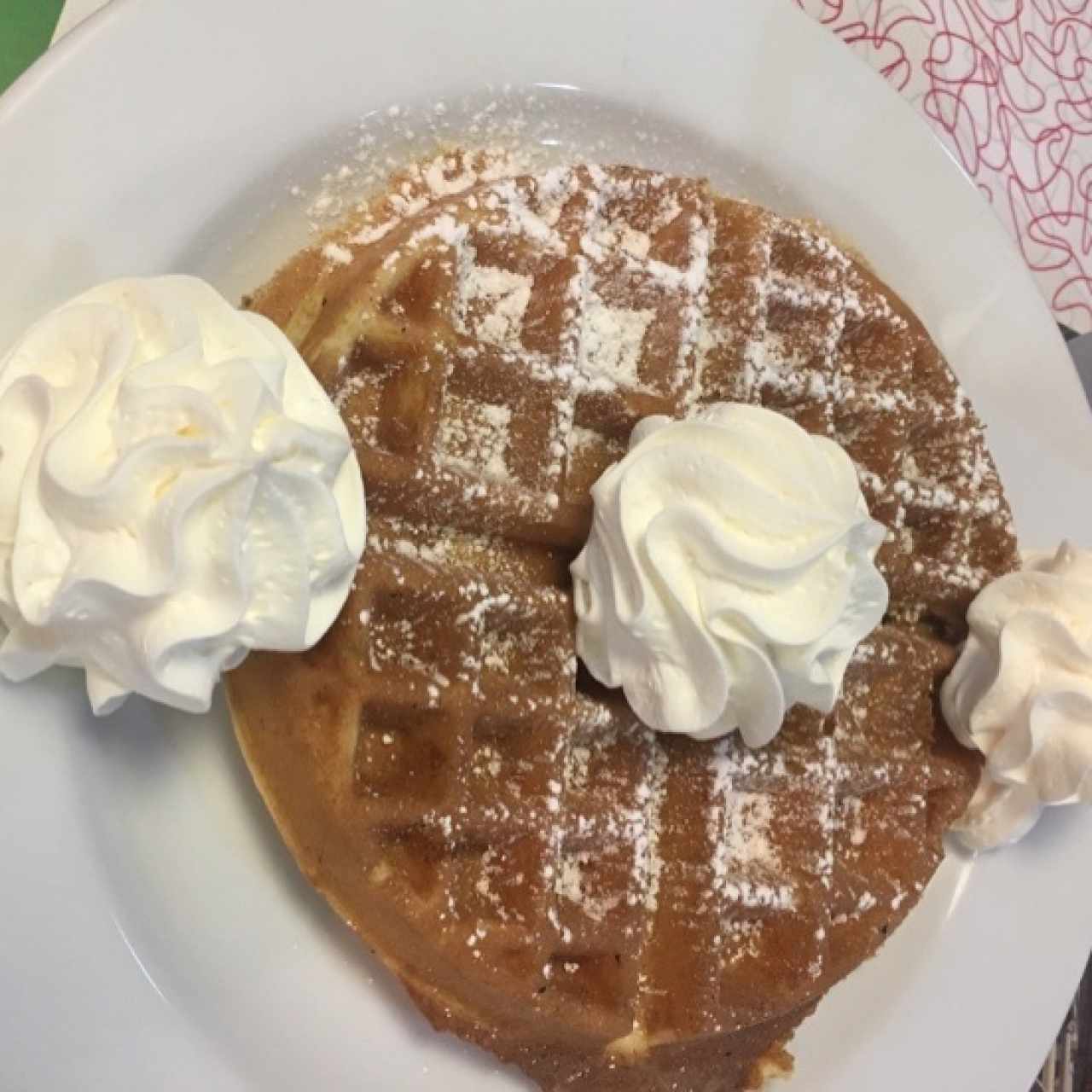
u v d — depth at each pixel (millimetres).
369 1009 240
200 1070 214
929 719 282
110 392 186
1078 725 269
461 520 229
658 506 230
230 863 232
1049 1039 316
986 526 292
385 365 229
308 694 210
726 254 270
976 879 311
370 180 251
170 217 218
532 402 237
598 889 234
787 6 291
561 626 235
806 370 271
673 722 229
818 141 303
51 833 198
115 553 182
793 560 229
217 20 219
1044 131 376
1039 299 333
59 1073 196
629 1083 244
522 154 275
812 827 252
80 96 204
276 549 192
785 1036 272
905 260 319
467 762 218
